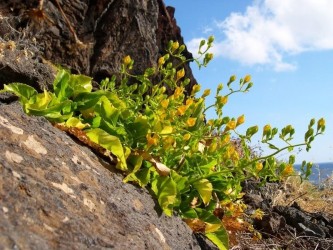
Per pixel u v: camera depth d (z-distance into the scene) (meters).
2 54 2.91
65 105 2.59
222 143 3.19
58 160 2.18
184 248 2.58
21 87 2.55
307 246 4.04
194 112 3.14
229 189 3.49
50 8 5.98
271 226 4.08
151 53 7.02
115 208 2.20
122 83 3.56
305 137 2.82
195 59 3.38
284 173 3.00
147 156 2.78
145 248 2.09
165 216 2.64
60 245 1.62
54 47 6.09
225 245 2.94
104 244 1.81
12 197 1.66
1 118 2.15
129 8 6.89
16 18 5.53
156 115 3.11
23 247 1.47
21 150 2.02
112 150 2.62
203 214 3.02
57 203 1.83
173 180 2.88
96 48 6.58
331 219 4.80
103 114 2.85
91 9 6.57
